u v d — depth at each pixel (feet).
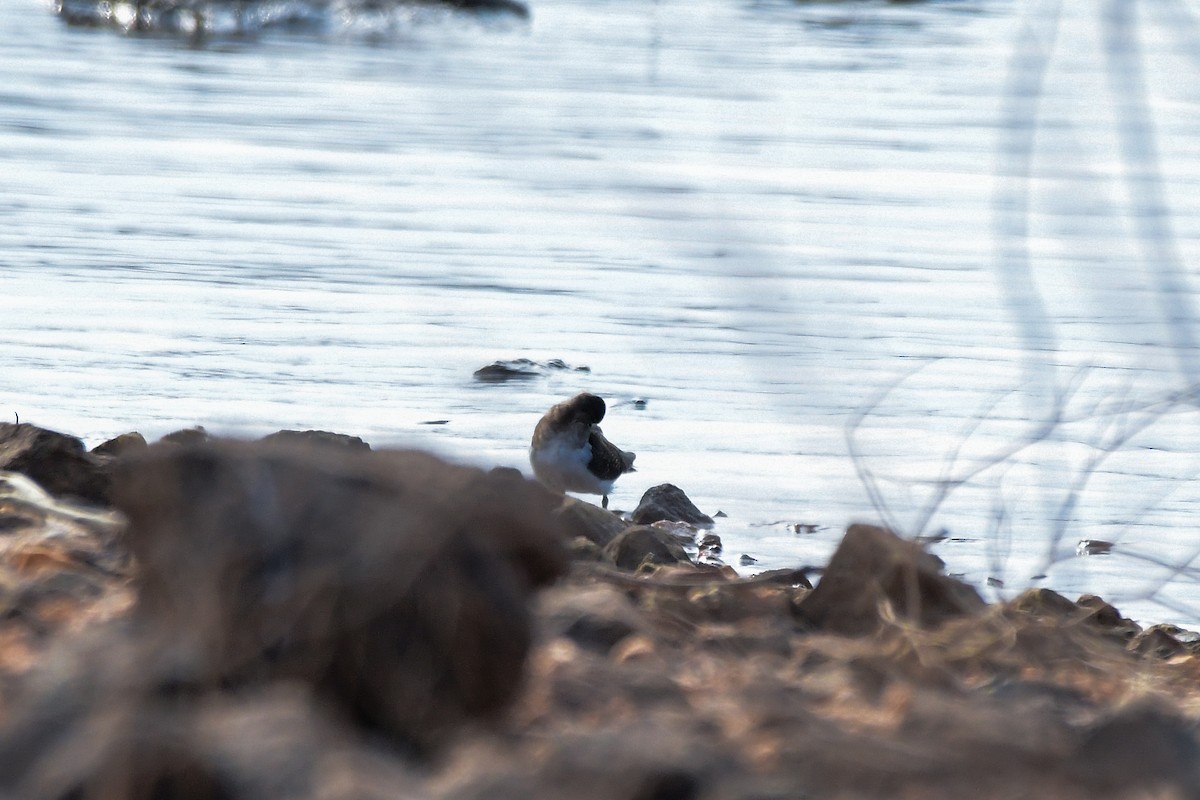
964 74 157.89
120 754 14.28
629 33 183.42
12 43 161.48
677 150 107.86
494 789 14.96
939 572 31.19
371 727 17.19
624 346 65.62
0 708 17.31
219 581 16.99
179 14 180.96
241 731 14.98
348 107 126.93
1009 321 67.72
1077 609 32.91
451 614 17.29
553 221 86.99
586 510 39.37
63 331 64.13
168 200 91.20
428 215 89.10
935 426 52.90
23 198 89.45
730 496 48.52
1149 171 23.99
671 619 27.86
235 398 56.75
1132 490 46.65
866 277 76.33
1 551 29.09
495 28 181.68
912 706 19.03
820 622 28.81
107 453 42.19
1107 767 17.47
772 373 58.29
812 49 174.40
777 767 16.70
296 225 86.28
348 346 64.18
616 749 15.58
